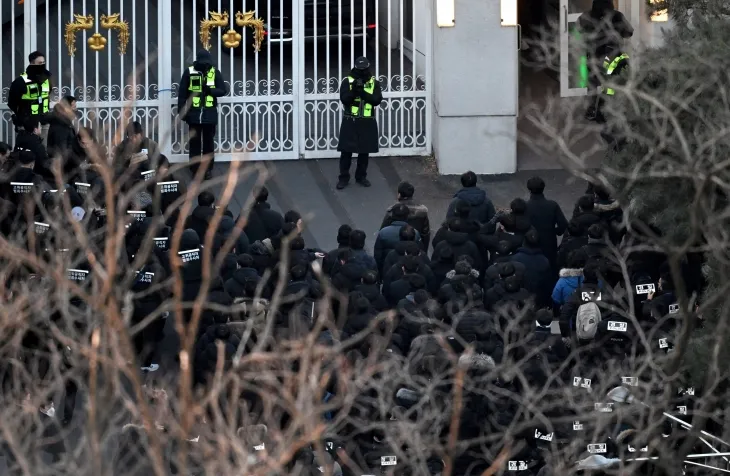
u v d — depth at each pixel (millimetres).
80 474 31297
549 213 61500
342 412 37625
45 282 40219
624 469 37156
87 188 53406
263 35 79062
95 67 81438
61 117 67062
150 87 84062
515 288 51000
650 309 50031
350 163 75938
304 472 41688
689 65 48656
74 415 46344
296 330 46812
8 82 84938
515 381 46219
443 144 77750
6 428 28766
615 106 51625
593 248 54750
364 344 46906
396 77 80938
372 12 84125
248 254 54625
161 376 52938
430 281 55688
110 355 34906
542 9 90688
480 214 62281
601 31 75750
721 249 41719
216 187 75812
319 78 86250
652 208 50688
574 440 41094
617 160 51438
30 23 79312
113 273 27141
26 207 50875
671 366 36219
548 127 61844
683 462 39250
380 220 72875
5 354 40406
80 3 89562
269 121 79625
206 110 76000
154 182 56438
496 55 77062
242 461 28531
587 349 47781
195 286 55688
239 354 30188
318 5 82625
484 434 44312
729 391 42031
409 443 40125
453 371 41312
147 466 38219
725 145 44562
